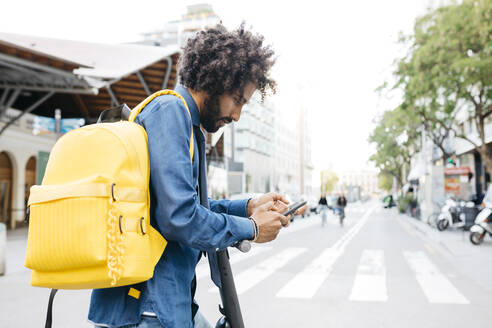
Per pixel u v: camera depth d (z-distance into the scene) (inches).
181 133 47.5
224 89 54.6
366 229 813.2
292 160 3816.4
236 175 2379.4
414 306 222.2
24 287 276.1
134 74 656.4
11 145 762.8
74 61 485.1
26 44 466.0
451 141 1305.4
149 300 46.8
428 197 896.9
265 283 284.8
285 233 732.7
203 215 46.2
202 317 61.0
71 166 45.2
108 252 42.1
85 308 220.4
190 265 51.7
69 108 884.6
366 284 280.1
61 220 43.0
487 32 576.7
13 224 780.0
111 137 45.2
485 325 188.9
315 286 274.2
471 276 304.2
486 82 619.8
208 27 56.6
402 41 705.6
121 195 44.0
